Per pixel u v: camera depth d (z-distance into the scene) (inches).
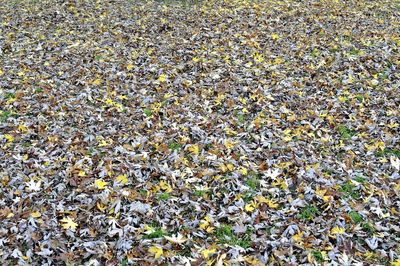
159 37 226.2
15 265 102.8
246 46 213.9
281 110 162.2
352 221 114.2
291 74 188.1
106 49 213.3
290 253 104.6
